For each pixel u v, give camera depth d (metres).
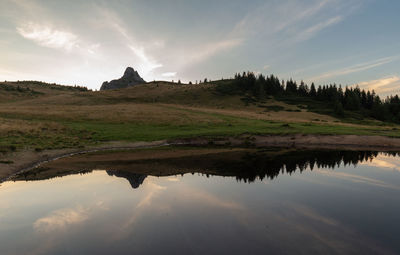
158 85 183.25
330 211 11.51
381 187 15.83
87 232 9.32
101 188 15.27
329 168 22.33
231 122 64.81
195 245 8.30
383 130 56.09
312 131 49.75
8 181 17.14
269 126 57.28
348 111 116.88
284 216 10.86
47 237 8.94
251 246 8.24
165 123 60.53
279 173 20.05
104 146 35.66
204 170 21.30
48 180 17.42
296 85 164.00
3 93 158.62
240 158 28.09
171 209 11.71
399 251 7.93
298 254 7.74
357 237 8.91
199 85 175.88
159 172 20.42
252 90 149.38
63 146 32.19
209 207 11.95
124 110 78.19
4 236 9.02
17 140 31.38
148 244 8.37
